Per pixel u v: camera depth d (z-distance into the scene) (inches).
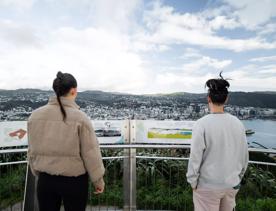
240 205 181.9
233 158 94.8
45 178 95.8
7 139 149.7
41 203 98.4
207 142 93.6
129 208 162.4
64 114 92.7
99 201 183.3
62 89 95.4
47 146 92.6
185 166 205.2
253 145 190.9
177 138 160.6
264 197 195.8
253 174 203.5
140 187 203.3
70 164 92.8
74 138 91.5
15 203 188.2
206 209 97.4
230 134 94.6
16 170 189.8
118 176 202.5
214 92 96.5
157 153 208.8
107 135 159.3
